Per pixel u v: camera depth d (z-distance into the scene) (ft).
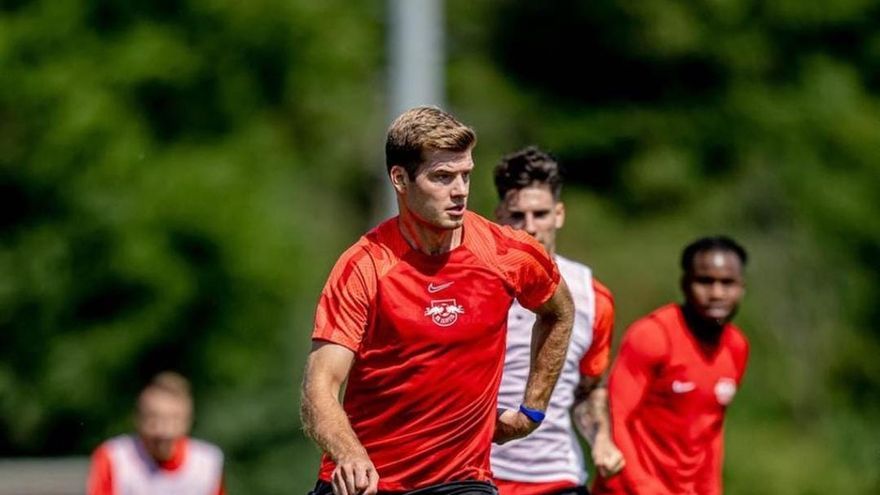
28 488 186.19
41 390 255.09
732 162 315.78
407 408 70.38
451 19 315.37
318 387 67.87
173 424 113.09
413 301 69.15
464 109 309.63
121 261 249.34
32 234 253.65
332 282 69.46
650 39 312.91
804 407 298.97
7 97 249.75
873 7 320.70
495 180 91.61
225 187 254.27
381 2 291.38
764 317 303.27
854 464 296.92
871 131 316.60
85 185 250.37
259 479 250.16
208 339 253.24
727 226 311.47
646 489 98.32
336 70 276.41
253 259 253.03
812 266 310.65
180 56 257.34
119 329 252.21
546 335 74.13
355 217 292.20
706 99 316.40
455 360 69.92
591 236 305.32
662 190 311.06
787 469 280.31
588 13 315.37
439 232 68.80
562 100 317.01
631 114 314.76
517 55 319.68
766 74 318.45
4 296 254.27
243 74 264.52
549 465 91.66
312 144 287.07
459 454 71.26
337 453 65.92
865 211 315.17
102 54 255.09
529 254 70.95
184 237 251.80
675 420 99.30
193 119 260.62
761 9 316.81
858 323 312.09
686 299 100.27
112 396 256.11
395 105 142.00
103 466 114.01
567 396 92.48
